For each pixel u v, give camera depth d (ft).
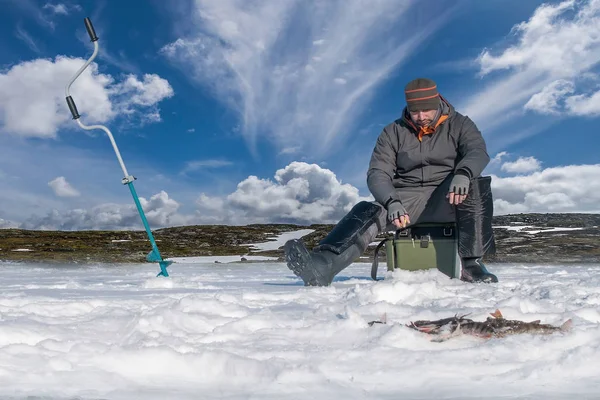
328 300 10.07
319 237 64.28
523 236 52.06
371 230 14.03
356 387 4.37
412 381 4.50
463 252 13.98
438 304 8.93
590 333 5.50
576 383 4.41
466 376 4.60
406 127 14.79
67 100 18.16
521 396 4.12
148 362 4.90
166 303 9.12
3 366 4.83
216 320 7.16
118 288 14.67
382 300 9.48
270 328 6.44
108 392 4.33
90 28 18.31
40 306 8.45
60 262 38.83
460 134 14.39
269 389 4.36
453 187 13.17
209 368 4.83
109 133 18.22
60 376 4.65
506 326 5.90
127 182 18.19
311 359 5.02
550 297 9.80
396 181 14.92
